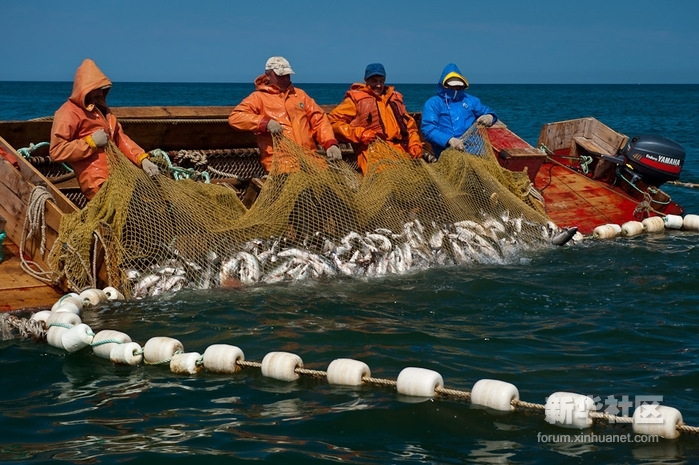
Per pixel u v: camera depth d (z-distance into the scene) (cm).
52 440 595
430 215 1128
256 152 1343
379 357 755
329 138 1166
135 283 948
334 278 1014
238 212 1076
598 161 1530
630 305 912
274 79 1163
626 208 1433
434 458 564
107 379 716
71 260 941
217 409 649
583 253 1159
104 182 1001
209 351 728
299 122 1163
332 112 1248
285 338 808
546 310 896
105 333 770
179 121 1272
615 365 731
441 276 1028
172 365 729
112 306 908
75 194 1194
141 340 803
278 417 632
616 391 672
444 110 1344
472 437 596
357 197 1092
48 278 970
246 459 564
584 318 867
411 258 1058
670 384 686
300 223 1052
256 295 946
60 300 880
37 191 977
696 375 704
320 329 832
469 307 908
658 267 1073
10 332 832
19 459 565
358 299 934
